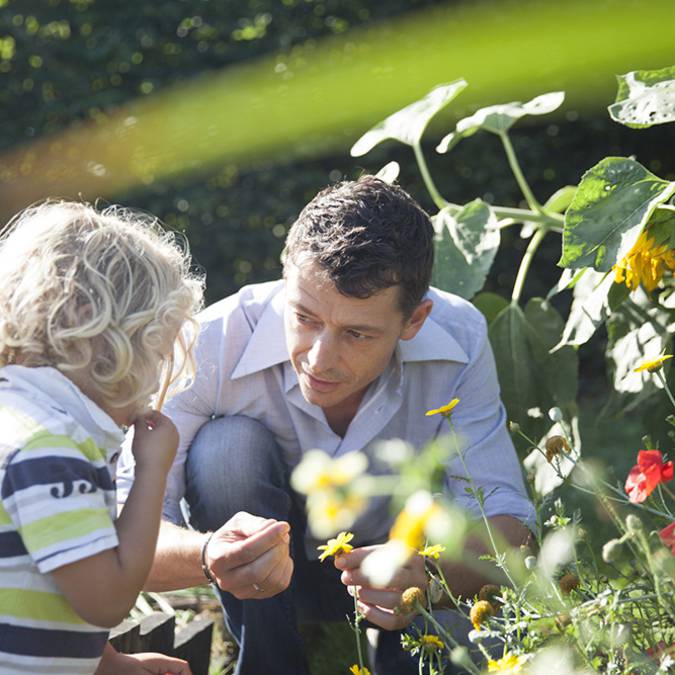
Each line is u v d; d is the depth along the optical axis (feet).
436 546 7.71
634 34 11.63
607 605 7.37
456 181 25.67
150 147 25.58
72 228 7.72
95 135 25.53
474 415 10.36
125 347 7.44
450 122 24.41
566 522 7.83
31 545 6.86
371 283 8.56
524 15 18.97
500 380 12.00
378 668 10.46
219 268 26.12
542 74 19.97
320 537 10.53
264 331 10.00
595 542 13.10
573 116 25.00
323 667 11.94
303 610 11.03
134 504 7.60
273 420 10.25
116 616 7.18
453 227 11.68
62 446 7.02
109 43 25.20
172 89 25.46
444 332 10.30
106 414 7.44
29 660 7.14
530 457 11.58
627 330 11.61
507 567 8.54
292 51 25.27
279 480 10.12
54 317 7.40
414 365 10.19
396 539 6.82
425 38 23.39
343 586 10.73
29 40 25.41
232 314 10.19
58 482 6.92
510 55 20.18
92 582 7.00
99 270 7.52
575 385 12.01
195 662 11.33
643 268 9.75
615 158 9.29
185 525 10.41
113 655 8.86
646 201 9.16
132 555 7.27
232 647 12.24
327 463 6.73
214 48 25.53
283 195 25.79
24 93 25.55
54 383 7.32
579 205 9.24
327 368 8.84
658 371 8.32
